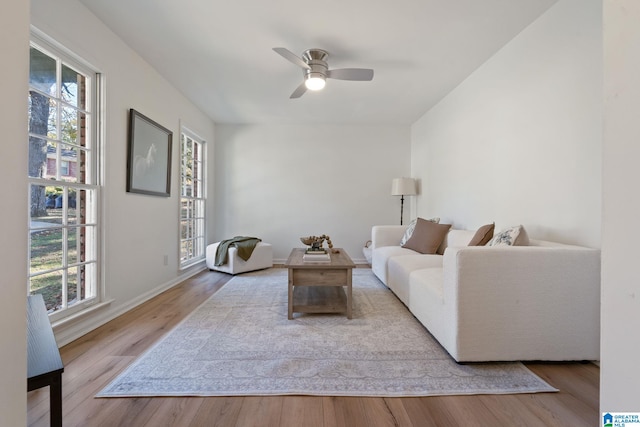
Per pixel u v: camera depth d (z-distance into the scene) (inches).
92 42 88.2
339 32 96.7
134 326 90.0
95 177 92.3
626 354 22.9
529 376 62.9
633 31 22.7
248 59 114.9
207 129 186.4
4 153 21.8
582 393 57.4
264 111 177.2
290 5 83.8
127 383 59.9
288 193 202.1
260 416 51.2
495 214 110.6
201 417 50.8
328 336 82.7
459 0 81.9
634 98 22.5
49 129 77.9
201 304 111.0
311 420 50.3
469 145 128.7
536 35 90.3
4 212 21.8
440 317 73.0
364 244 202.8
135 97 110.6
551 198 85.0
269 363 67.9
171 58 114.7
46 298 76.9
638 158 22.2
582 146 75.4
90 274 90.7
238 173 201.3
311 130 202.4
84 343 78.3
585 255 65.4
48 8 73.5
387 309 105.0
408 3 82.9
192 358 70.2
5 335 22.1
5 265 22.0
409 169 203.9
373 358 70.4
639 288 22.0
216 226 200.5
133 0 82.5
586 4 74.1
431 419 50.6
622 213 23.3
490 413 52.0
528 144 94.0
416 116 185.8
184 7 85.4
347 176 203.2
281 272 168.2
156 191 125.0
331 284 96.7
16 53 22.6
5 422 22.3
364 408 53.3
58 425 36.7
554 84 83.8
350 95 151.7
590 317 65.6
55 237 79.5
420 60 115.0
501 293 64.9
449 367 66.5
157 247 127.3
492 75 112.0
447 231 130.1
